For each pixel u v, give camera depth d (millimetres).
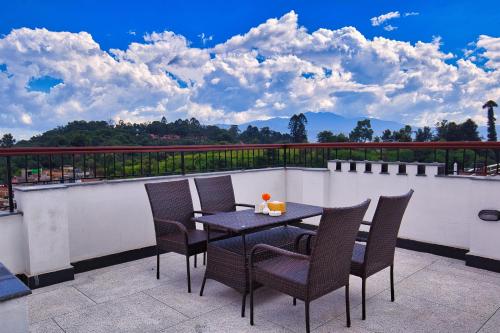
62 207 3549
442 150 4383
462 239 4152
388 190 4789
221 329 2637
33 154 3523
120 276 3732
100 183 3992
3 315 1331
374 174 4926
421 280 3543
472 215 3881
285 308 2969
